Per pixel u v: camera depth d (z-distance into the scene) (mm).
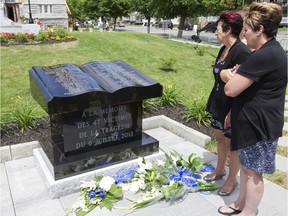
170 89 6641
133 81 3959
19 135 4762
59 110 3357
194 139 5020
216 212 3248
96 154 3721
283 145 5012
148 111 6047
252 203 2854
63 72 4020
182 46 16656
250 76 2469
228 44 3115
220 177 3844
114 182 3605
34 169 4105
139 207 3311
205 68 11570
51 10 30297
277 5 2467
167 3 26297
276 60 2439
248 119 2604
